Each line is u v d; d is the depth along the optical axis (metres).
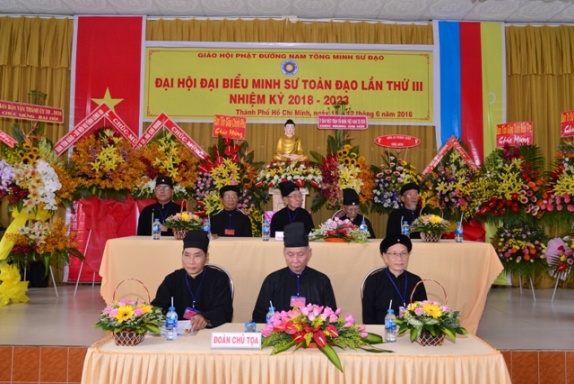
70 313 5.52
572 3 7.81
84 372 2.43
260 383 2.41
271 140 8.33
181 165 7.50
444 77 8.34
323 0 7.84
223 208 6.86
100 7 8.09
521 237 7.11
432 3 7.90
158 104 8.28
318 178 7.15
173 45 8.31
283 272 3.61
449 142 7.97
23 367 4.01
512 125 7.37
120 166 7.12
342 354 2.43
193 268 3.47
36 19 8.26
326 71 8.35
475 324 4.74
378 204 7.73
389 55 8.36
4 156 6.08
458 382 2.38
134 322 2.54
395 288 3.71
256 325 2.95
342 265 4.74
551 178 6.71
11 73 8.22
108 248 4.74
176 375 2.40
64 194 6.50
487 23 8.39
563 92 8.34
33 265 7.59
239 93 8.34
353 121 7.77
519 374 4.05
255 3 7.97
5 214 8.05
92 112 7.54
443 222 5.02
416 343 2.65
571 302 6.68
